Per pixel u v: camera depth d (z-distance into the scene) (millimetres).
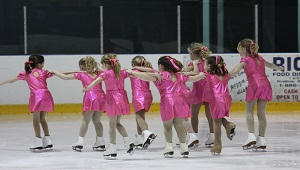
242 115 35656
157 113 37031
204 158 21922
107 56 22141
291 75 38281
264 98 23312
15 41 39031
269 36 40969
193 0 40781
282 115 35562
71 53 39750
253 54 23594
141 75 21172
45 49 39406
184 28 40812
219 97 22203
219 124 22359
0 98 36875
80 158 22297
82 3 39719
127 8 40219
